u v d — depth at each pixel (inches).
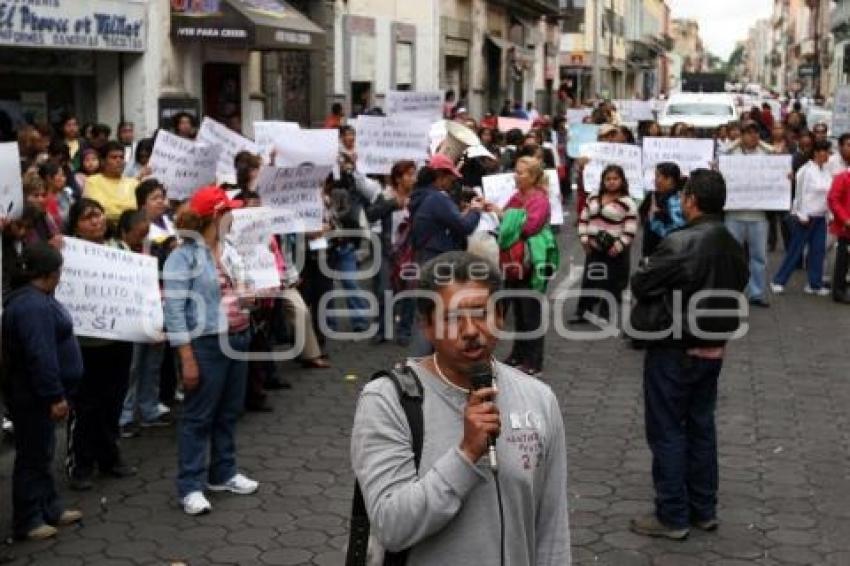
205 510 235.6
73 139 424.8
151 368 295.0
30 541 220.8
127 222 272.4
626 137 548.4
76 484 249.3
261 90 722.8
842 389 345.1
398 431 115.4
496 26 1325.0
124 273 240.1
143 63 558.3
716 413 316.5
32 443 218.7
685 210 225.3
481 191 422.9
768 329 434.6
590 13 2158.0
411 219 327.6
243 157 334.6
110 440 255.1
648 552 219.5
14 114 500.7
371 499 113.3
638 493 252.1
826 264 603.5
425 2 1051.9
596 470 267.4
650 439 227.5
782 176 461.4
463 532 113.9
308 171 346.9
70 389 223.6
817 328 437.7
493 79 1328.7
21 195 238.8
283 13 645.9
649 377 224.5
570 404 326.0
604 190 414.0
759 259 477.7
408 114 553.6
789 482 259.3
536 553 121.8
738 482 259.0
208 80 655.8
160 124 557.6
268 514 237.3
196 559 214.2
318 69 804.0
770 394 338.0
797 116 770.2
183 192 353.4
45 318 212.4
